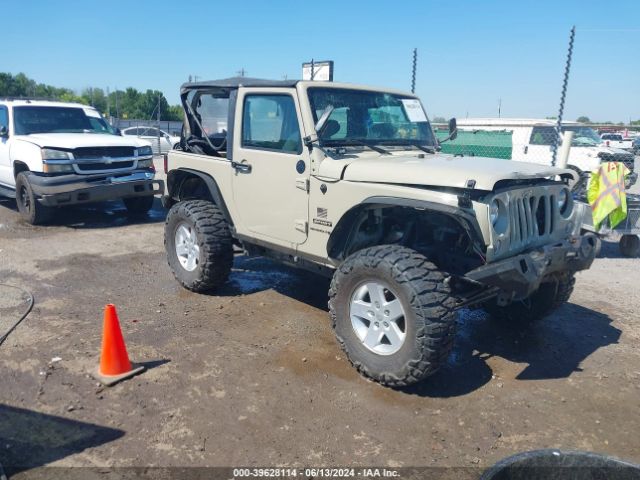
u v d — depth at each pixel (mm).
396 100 5215
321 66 9945
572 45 9062
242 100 4969
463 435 3314
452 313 3502
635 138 25234
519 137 13531
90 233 8523
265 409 3516
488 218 3518
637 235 7840
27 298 5449
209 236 5309
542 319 5109
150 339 4531
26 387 3693
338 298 4008
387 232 4352
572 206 4387
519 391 3877
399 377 3645
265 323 4965
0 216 9711
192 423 3336
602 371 4234
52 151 8375
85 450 3047
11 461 2928
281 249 4789
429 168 3783
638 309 5684
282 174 4602
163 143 24469
